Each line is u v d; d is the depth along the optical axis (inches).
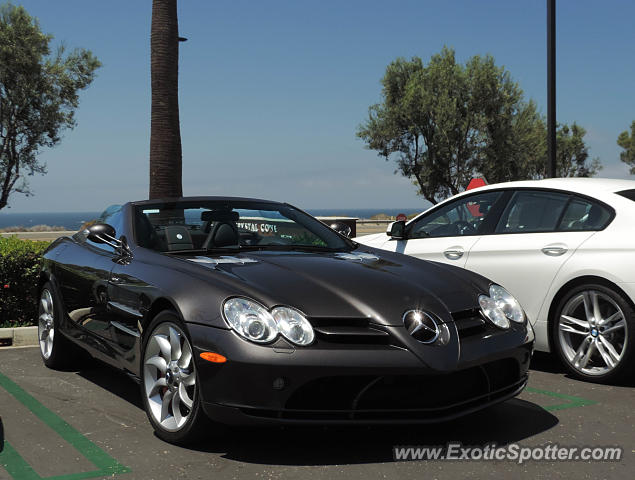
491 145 1048.8
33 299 274.1
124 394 176.9
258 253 165.2
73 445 136.1
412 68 1083.9
